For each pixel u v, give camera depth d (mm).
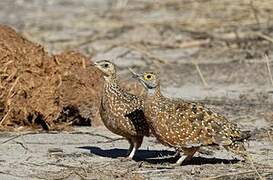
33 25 29469
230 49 24047
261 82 20188
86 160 13453
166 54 24000
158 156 13797
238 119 16516
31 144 14406
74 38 26578
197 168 12922
